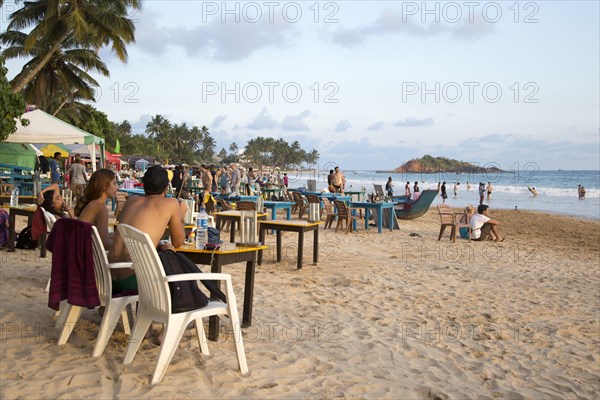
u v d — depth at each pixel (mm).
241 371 3885
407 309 6469
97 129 46750
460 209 31453
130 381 3574
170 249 4008
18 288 6012
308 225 8711
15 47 28391
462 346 5180
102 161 19047
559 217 27453
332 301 6582
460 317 6262
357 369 4246
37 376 3580
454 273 9180
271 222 8812
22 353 3992
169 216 4184
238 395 3514
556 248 14242
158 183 4191
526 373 4570
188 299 3666
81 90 30703
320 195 18562
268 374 3936
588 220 26062
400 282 8086
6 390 3328
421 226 18156
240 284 7195
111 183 4699
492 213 28969
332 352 4609
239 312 5727
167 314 3590
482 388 4109
